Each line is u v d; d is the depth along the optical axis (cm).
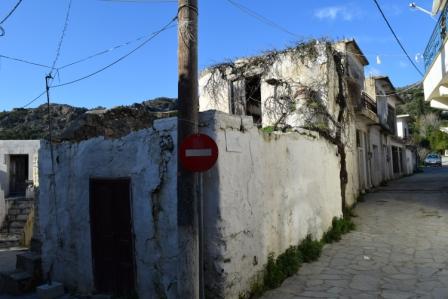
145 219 609
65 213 777
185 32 505
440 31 1139
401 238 931
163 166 586
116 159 676
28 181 1978
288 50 1285
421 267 712
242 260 581
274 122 1271
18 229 1750
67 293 743
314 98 1213
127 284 648
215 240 537
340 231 1002
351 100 1427
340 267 734
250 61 1370
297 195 823
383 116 2195
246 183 614
